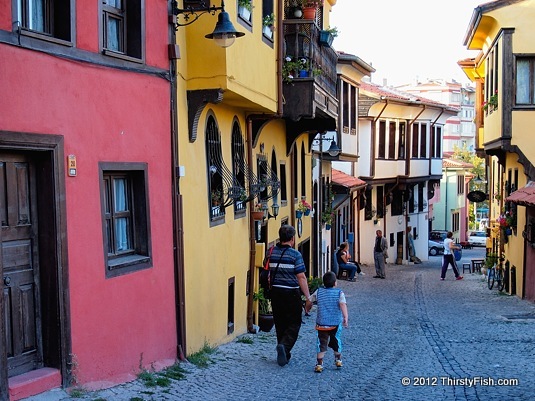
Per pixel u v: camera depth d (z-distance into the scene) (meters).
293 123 19.98
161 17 10.01
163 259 10.05
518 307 20.11
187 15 10.97
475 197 29.80
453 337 14.47
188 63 11.20
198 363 10.62
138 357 9.29
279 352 10.83
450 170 65.69
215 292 12.63
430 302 22.02
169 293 10.23
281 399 8.69
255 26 13.27
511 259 24.39
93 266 8.27
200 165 11.80
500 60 22.20
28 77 7.15
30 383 7.20
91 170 8.27
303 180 22.91
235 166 14.28
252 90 12.97
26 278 7.51
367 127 35.69
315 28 16.73
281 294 10.92
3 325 6.82
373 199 38.28
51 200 7.60
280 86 15.07
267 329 15.66
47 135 7.44
